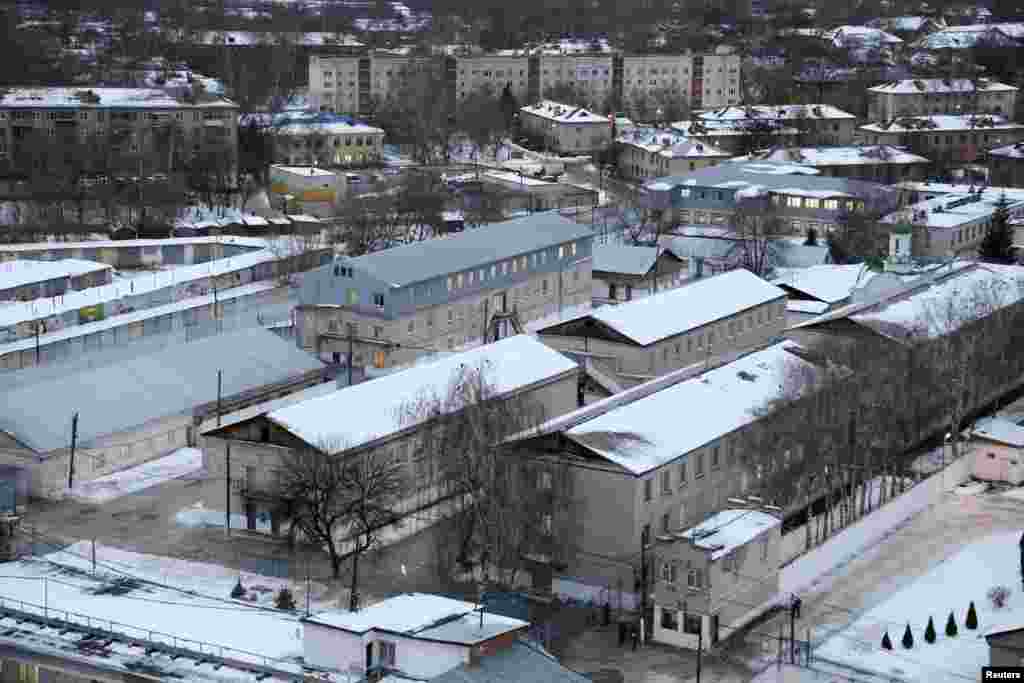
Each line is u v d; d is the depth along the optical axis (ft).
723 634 479.00
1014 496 609.83
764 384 602.44
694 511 539.70
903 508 583.99
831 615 499.92
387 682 396.37
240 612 467.11
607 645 475.72
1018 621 489.67
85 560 521.65
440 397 581.12
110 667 410.31
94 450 604.90
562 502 512.63
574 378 651.25
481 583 503.61
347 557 522.47
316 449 528.63
